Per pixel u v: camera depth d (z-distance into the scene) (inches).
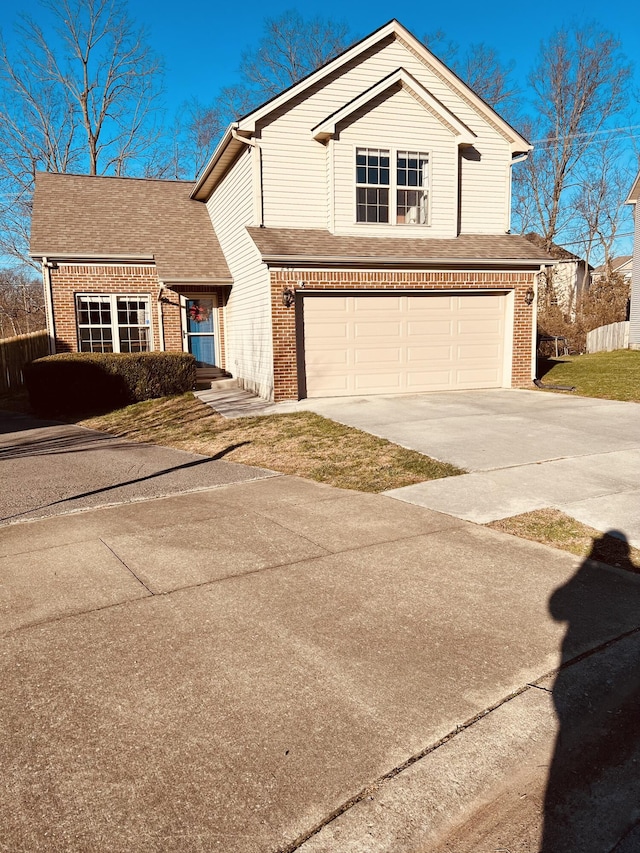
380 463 296.2
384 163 501.0
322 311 474.9
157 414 482.3
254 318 510.0
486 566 176.2
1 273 1646.2
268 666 125.0
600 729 106.8
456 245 510.0
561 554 185.2
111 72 1136.8
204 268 582.6
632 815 88.7
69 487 277.4
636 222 937.5
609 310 1120.2
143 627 141.6
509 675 121.9
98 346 592.1
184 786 92.2
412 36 509.0
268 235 475.5
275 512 230.4
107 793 90.8
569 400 458.9
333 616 146.4
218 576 170.7
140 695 115.2
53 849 80.9
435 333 506.0
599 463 280.7
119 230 617.3
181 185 720.3
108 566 179.0
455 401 459.2
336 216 491.5
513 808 89.7
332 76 495.5
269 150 482.9
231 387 584.7
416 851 82.2
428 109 502.6
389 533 204.5
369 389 494.0
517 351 524.7
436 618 145.3
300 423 394.6
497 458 293.3
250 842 82.5
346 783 93.2
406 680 120.0
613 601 154.4
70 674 122.5
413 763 97.6
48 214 618.2
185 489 269.4
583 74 1273.4
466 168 534.9
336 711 110.3
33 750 100.3
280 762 97.3
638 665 126.0
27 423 500.7
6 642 135.3
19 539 205.5
